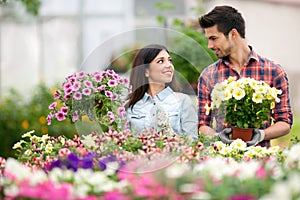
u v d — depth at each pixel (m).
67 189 4.21
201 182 4.31
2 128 11.83
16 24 15.09
